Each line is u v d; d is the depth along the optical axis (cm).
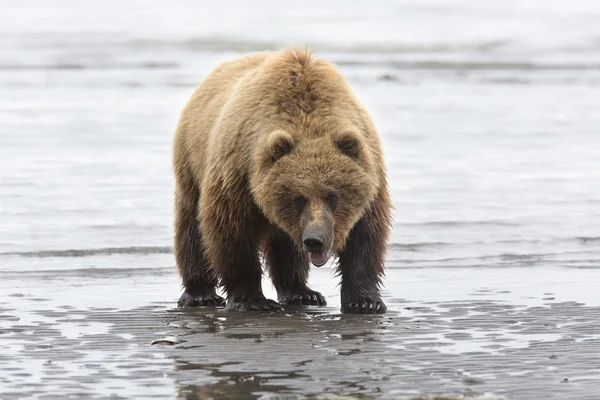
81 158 2462
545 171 2364
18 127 2927
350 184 1167
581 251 1683
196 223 1391
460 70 4853
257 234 1282
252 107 1241
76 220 1856
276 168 1171
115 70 4644
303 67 1244
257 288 1312
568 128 3033
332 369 986
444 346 1079
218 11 6956
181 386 927
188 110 1449
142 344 1089
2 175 2242
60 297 1355
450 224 1859
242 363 1009
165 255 1659
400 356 1036
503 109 3450
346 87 1255
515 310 1266
